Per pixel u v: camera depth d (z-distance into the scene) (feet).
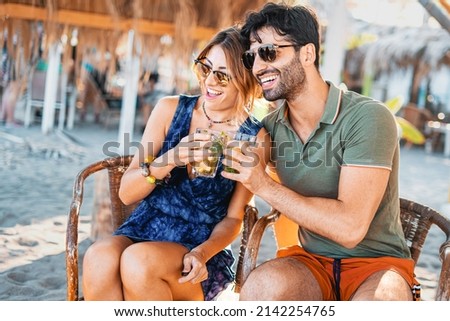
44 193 19.63
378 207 7.31
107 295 7.27
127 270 7.06
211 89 7.91
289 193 6.93
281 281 6.64
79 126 40.09
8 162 24.67
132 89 25.05
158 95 40.63
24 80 18.86
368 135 7.05
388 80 58.90
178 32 19.77
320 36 7.55
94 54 20.85
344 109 7.33
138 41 19.89
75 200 7.79
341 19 23.99
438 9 17.10
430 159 40.68
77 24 19.29
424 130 48.83
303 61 7.32
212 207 8.03
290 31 7.20
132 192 7.85
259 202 21.68
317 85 7.48
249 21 7.51
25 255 13.24
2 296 10.89
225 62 7.77
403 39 50.24
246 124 8.00
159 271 7.11
